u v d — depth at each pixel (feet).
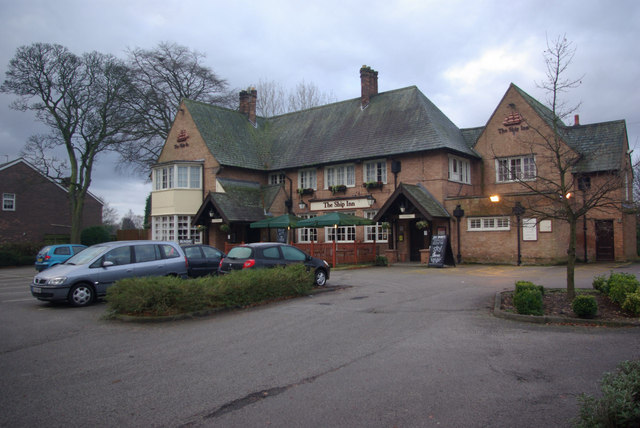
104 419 16.21
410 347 24.76
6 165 128.77
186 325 31.81
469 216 75.72
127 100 113.60
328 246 73.97
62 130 106.63
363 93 98.07
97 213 156.66
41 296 39.17
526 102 80.74
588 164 74.33
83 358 23.98
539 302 31.76
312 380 19.86
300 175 96.78
